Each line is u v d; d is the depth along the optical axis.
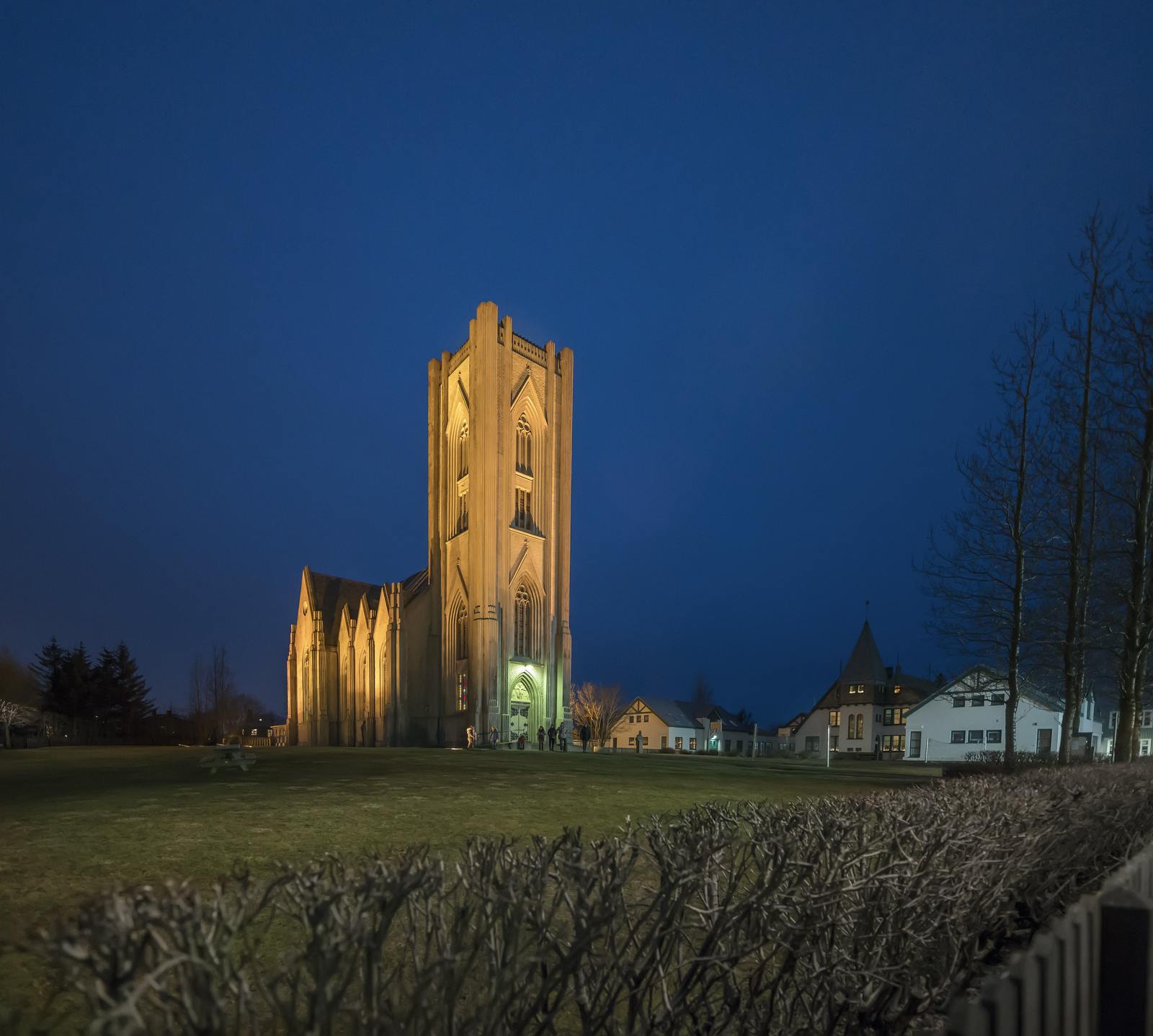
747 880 4.18
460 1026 2.31
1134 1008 2.88
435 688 65.19
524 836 9.34
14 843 8.65
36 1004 4.08
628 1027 2.74
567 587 68.12
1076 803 5.97
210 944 1.92
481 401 62.06
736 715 113.75
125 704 77.19
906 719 67.56
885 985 3.39
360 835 9.33
